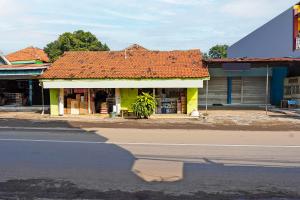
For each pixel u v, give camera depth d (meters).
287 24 24.67
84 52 25.64
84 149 10.36
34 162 8.61
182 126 16.39
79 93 22.22
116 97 21.58
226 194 6.20
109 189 6.48
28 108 26.19
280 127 15.93
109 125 16.86
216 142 11.73
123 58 23.92
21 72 25.48
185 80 20.31
